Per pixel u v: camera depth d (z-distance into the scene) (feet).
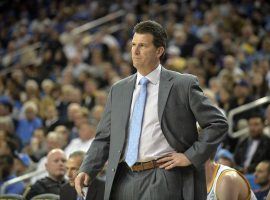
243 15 121.60
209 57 98.58
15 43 128.88
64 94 90.27
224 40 107.04
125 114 29.89
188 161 28.43
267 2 127.24
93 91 91.25
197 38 108.68
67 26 123.54
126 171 29.86
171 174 28.96
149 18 122.01
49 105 91.40
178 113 29.25
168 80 29.63
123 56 112.06
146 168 29.12
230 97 80.28
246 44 107.55
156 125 29.19
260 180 48.85
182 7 128.88
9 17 142.82
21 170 64.39
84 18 132.67
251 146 62.80
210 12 117.70
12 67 120.98
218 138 28.76
